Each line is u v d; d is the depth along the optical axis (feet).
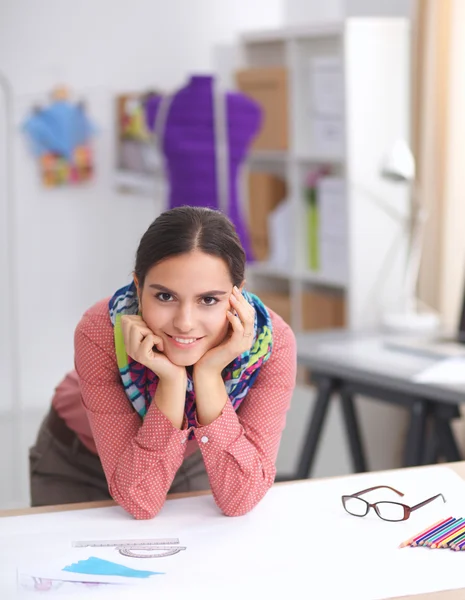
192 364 4.82
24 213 15.42
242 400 5.12
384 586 3.96
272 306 15.34
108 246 15.89
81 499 6.41
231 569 4.15
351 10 15.52
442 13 12.30
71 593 3.94
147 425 4.80
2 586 4.01
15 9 15.19
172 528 4.65
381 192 13.15
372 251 13.21
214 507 4.95
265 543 4.43
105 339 4.87
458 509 4.80
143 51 16.08
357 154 13.00
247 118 13.44
